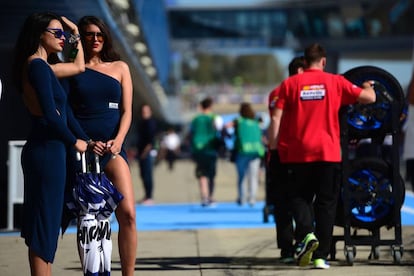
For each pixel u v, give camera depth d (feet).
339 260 60.03
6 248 68.08
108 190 43.14
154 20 224.94
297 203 56.03
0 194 87.61
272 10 577.43
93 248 43.01
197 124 114.32
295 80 56.08
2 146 104.58
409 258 60.70
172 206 119.03
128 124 45.75
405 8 492.54
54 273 55.72
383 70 57.36
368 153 85.35
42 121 41.91
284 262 59.62
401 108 57.26
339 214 58.23
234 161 112.78
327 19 536.83
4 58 109.81
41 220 41.24
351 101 55.72
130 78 46.68
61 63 44.14
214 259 62.03
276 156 59.31
